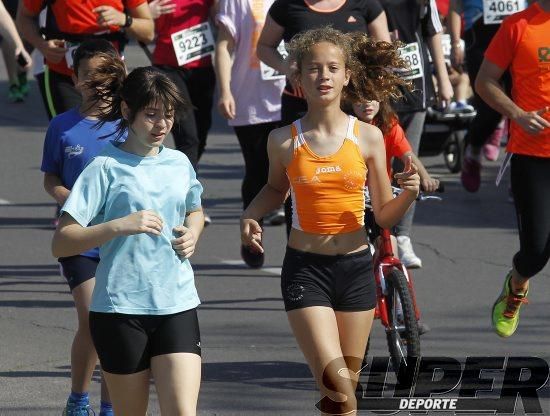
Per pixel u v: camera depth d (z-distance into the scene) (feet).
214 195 153.79
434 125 161.89
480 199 150.61
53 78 102.99
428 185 81.00
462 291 107.45
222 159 181.27
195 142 124.57
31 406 78.48
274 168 67.21
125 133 70.13
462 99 161.79
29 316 100.01
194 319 60.64
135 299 59.57
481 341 91.86
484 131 143.64
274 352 89.71
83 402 72.02
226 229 134.41
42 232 132.26
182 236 60.08
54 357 88.89
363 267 66.18
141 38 103.86
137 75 60.39
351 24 93.09
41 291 108.27
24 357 88.79
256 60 115.75
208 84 128.16
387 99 77.30
